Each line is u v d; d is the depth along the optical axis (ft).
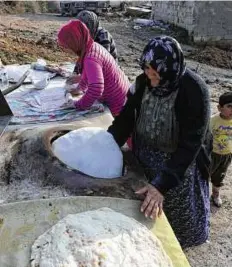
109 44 11.90
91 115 9.42
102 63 8.94
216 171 10.97
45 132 7.64
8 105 8.95
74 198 5.86
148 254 5.02
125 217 5.59
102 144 6.93
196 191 7.38
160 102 6.38
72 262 4.69
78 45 8.92
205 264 9.37
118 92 9.37
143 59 6.01
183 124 6.31
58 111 9.43
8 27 38.32
